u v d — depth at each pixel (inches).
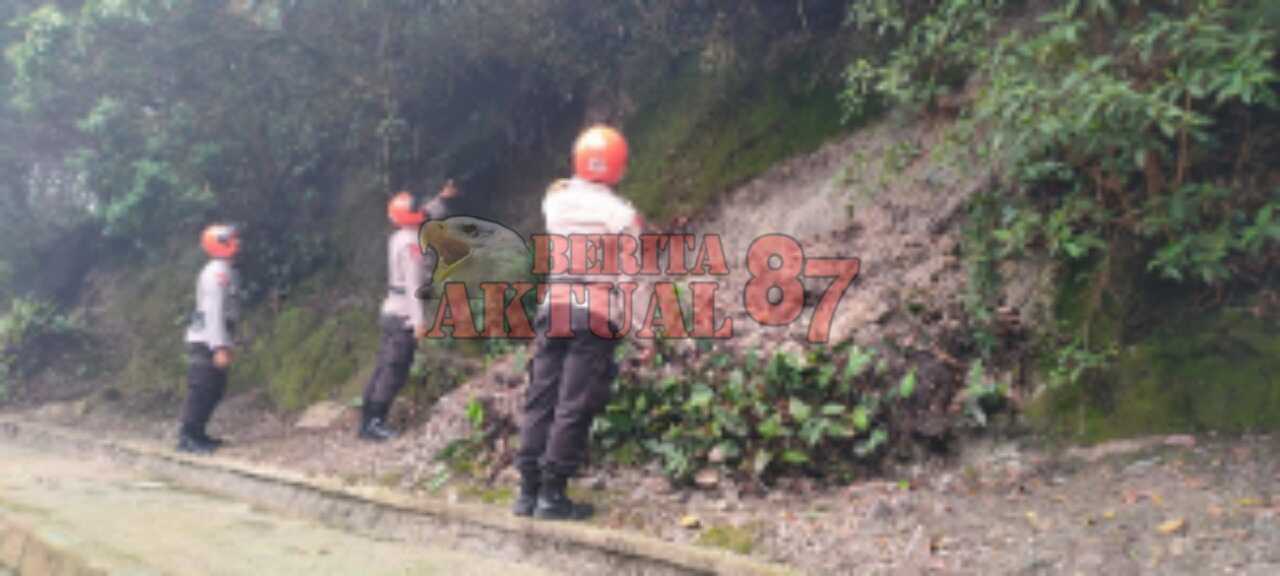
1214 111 170.9
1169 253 157.2
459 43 304.3
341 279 342.3
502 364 244.2
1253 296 164.4
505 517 153.3
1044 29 199.2
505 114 332.8
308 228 364.8
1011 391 172.7
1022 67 172.7
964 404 171.0
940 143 214.8
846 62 262.2
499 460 187.8
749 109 278.7
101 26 287.0
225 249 255.3
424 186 331.6
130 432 289.0
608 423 181.3
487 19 294.5
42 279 452.8
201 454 241.8
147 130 316.2
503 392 216.5
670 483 168.9
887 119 244.5
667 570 129.8
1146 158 163.6
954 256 200.1
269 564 131.6
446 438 210.2
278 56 310.5
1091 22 172.6
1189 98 151.3
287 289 350.6
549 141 324.2
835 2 274.1
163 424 298.0
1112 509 131.6
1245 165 168.9
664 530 144.3
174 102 316.8
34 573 133.3
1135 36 154.1
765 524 142.6
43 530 142.9
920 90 225.1
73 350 383.6
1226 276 154.2
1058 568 115.0
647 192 280.2
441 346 268.5
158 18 289.1
